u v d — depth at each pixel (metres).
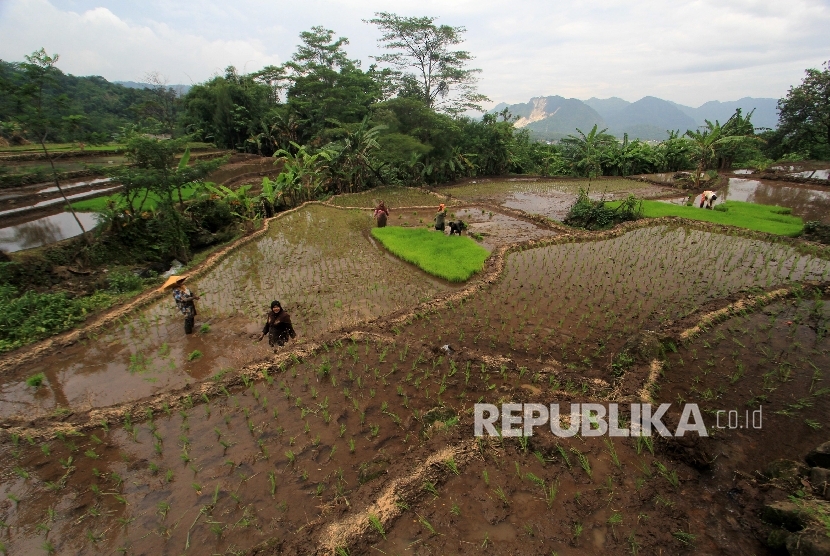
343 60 42.94
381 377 7.22
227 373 7.39
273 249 15.23
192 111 43.38
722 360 7.21
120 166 14.96
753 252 13.16
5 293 11.05
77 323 9.90
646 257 12.97
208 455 5.70
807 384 6.46
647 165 35.59
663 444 5.24
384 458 5.40
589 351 8.05
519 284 11.27
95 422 6.40
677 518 4.29
